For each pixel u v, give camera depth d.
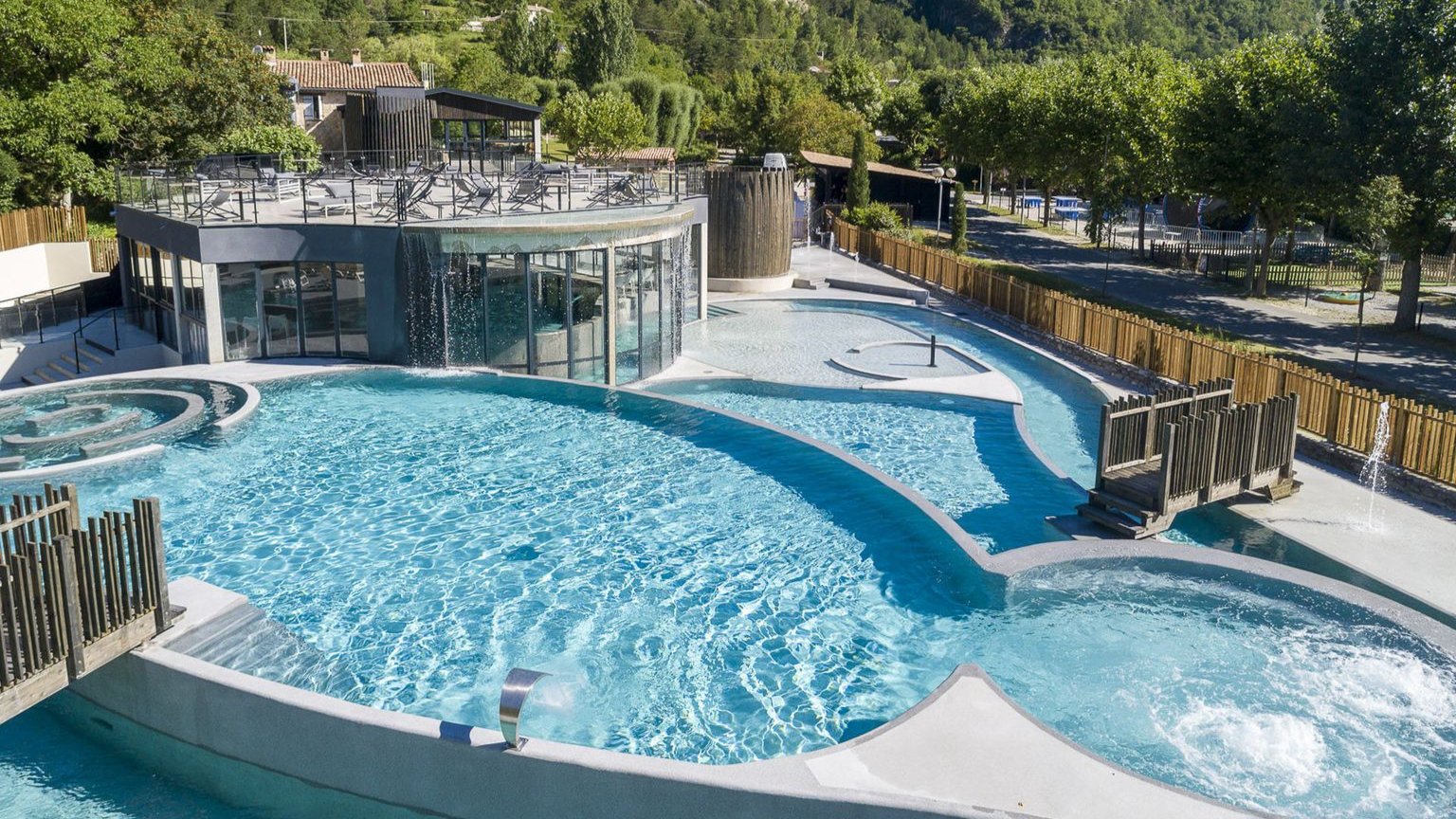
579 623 12.73
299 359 23.41
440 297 22.44
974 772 8.80
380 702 10.99
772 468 17.97
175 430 18.77
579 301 23.25
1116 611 13.12
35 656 9.46
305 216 23.97
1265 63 34.28
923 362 26.50
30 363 26.19
